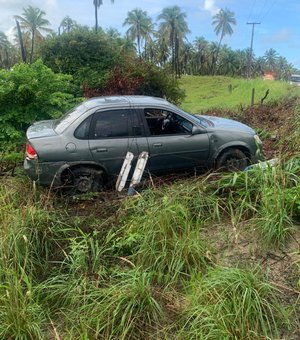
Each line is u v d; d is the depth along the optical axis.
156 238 3.95
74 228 4.41
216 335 2.85
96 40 16.59
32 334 3.06
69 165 5.81
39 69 9.58
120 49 17.52
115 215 4.60
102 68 16.25
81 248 3.97
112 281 3.60
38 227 4.15
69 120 6.05
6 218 4.34
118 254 4.02
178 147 6.16
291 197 4.38
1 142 8.57
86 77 15.19
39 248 4.04
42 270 3.83
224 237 4.24
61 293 3.48
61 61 16.03
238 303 3.05
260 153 6.46
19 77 8.94
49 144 5.77
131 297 3.22
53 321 3.31
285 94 20.03
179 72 79.88
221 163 6.39
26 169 5.85
